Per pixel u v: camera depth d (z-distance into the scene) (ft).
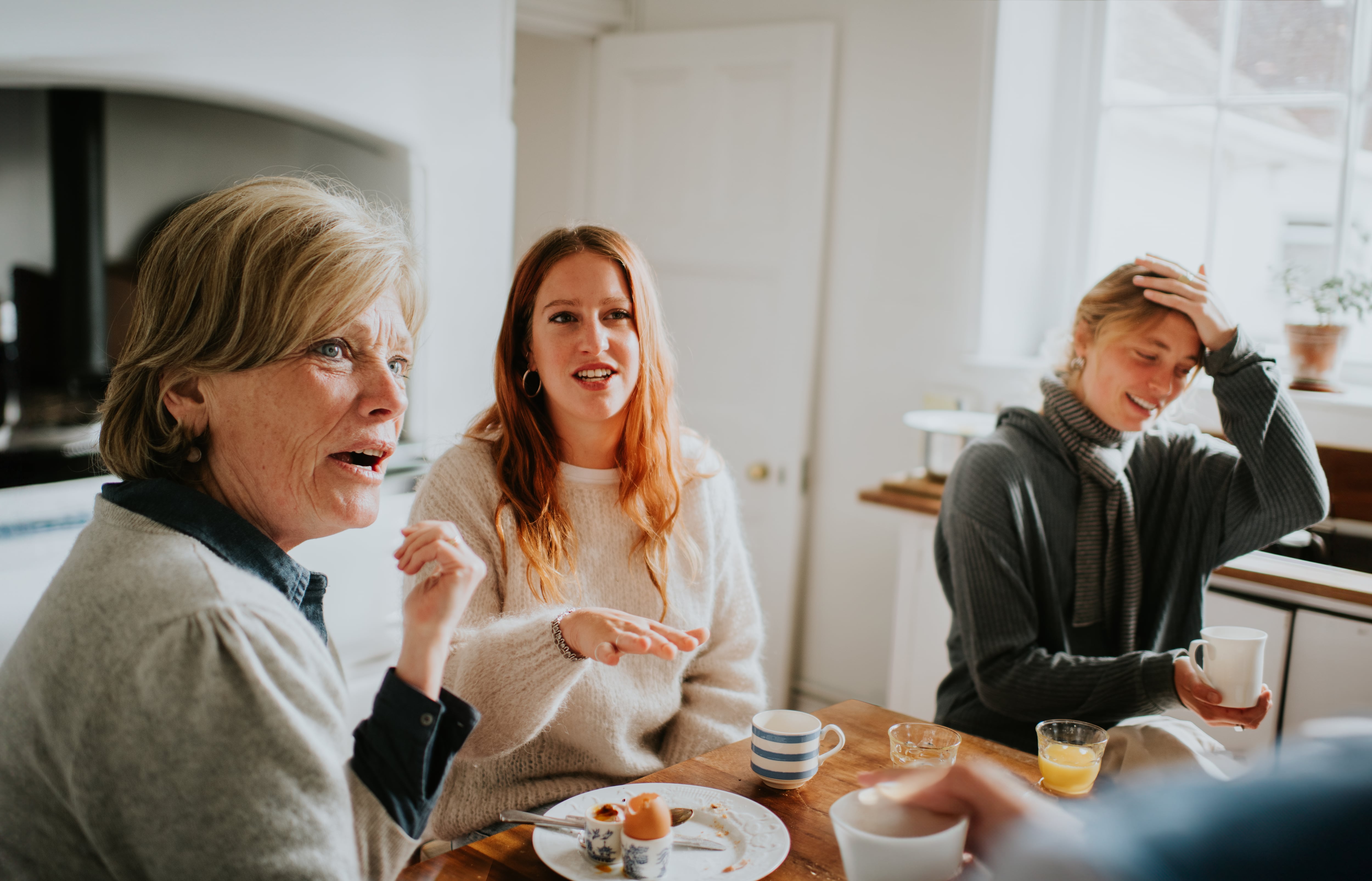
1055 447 5.17
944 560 5.41
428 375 7.47
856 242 8.94
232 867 2.18
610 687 4.29
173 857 2.18
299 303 2.51
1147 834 1.89
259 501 2.68
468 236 7.66
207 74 6.10
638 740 4.49
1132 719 4.66
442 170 7.42
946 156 8.32
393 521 7.16
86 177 5.83
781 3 9.20
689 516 4.81
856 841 2.22
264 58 6.34
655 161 9.85
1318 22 7.32
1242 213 7.78
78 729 2.21
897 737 3.89
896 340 8.77
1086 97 8.41
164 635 2.20
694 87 9.52
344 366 2.67
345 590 6.91
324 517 2.72
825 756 3.93
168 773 2.17
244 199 2.59
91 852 2.33
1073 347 5.29
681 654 4.52
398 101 7.07
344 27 6.72
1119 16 8.21
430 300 7.42
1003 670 4.80
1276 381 4.98
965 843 2.26
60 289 5.85
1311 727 1.93
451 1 7.32
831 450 9.27
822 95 8.77
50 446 5.83
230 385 2.57
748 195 9.34
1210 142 7.86
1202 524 5.29
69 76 5.65
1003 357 8.52
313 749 2.29
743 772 3.85
